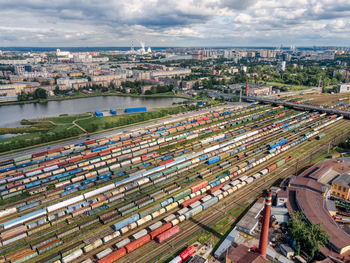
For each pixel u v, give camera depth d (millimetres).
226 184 147500
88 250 101688
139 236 107500
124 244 103875
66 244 104750
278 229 111312
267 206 82562
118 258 97750
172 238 108500
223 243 102188
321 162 166625
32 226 114938
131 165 173000
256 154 190375
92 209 127625
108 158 188250
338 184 131750
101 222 118750
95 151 199750
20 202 134500
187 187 145875
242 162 177625
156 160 181000
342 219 114750
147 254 100000
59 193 143750
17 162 182875
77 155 191250
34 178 158625
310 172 154250
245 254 89188
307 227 101312
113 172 164750
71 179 156000
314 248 93312
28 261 97438
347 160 172125
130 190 141625
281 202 125750
